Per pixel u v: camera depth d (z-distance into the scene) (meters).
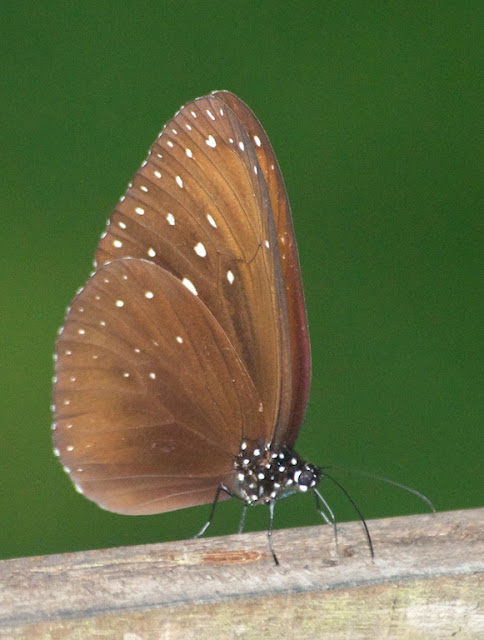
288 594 0.79
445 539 0.80
